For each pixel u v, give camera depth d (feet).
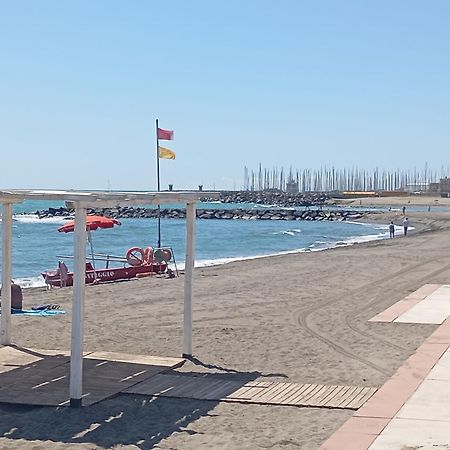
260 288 70.44
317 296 64.03
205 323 50.39
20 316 53.21
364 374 34.53
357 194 628.69
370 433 24.36
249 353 40.11
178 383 33.35
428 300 59.36
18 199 34.17
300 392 31.42
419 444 23.16
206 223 313.12
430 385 30.73
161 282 76.38
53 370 35.47
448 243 134.21
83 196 29.58
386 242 143.95
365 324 48.91
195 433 26.53
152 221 328.29
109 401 30.60
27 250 155.43
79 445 25.38
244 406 29.71
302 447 24.54
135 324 50.06
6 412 29.32
